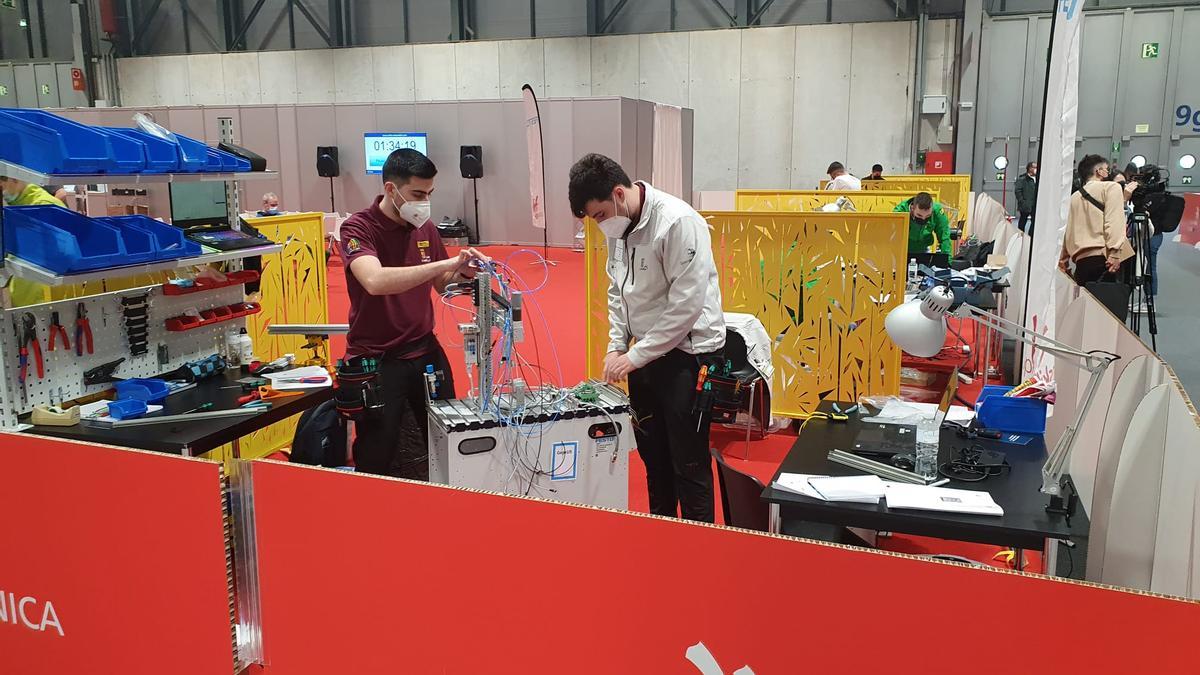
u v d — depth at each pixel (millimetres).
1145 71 13227
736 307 4922
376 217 3070
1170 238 12102
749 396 4578
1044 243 3406
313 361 4387
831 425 3066
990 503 2326
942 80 13977
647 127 12875
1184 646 1175
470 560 1573
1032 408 2939
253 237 3283
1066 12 3201
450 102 12680
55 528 1882
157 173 2752
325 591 1708
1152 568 2104
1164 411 2109
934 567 1273
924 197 6648
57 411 2664
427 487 1571
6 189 3008
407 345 3180
